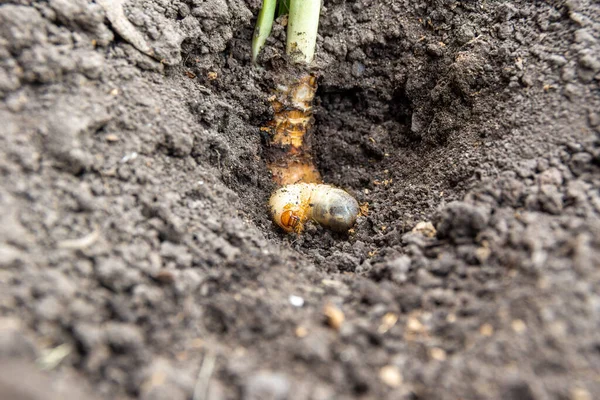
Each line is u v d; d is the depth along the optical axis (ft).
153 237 0.81
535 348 0.74
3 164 0.78
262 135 0.98
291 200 0.93
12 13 0.80
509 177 0.84
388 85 0.99
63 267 0.77
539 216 0.81
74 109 0.81
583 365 0.73
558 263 0.77
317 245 0.93
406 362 0.75
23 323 0.74
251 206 0.92
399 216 0.91
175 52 0.89
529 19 0.91
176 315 0.77
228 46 0.96
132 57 0.86
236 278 0.81
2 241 0.76
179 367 0.75
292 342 0.76
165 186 0.83
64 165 0.79
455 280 0.80
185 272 0.79
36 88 0.81
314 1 0.94
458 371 0.74
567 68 0.86
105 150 0.82
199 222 0.83
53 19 0.83
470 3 0.95
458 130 0.92
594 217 0.79
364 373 0.75
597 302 0.75
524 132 0.86
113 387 0.73
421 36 0.97
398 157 0.97
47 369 0.73
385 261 0.85
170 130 0.85
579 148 0.83
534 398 0.72
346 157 0.99
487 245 0.80
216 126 0.91
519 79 0.89
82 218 0.79
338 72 0.98
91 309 0.76
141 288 0.77
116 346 0.75
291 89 0.96
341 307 0.80
